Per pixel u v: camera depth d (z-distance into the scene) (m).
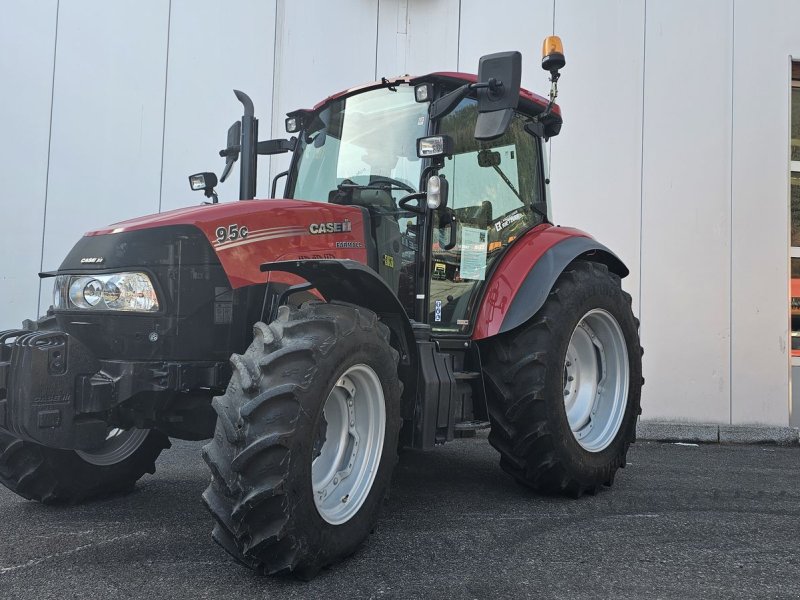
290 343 2.28
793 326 6.05
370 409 2.58
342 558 2.41
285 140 3.74
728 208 5.79
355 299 2.75
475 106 3.51
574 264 3.62
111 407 2.52
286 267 2.47
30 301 5.43
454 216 3.33
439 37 5.98
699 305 5.78
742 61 5.83
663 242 5.79
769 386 5.77
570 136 5.85
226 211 2.76
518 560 2.50
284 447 2.13
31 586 2.20
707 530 2.91
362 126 3.39
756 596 2.21
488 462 4.32
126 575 2.30
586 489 3.47
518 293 3.34
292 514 2.15
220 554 2.51
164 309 2.60
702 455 4.87
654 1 5.82
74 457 3.11
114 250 2.65
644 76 5.83
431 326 3.22
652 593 2.21
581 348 3.76
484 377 3.34
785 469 4.34
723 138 5.81
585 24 5.87
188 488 3.54
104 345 2.64
